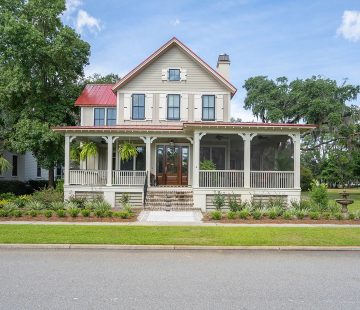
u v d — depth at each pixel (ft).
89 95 83.76
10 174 96.73
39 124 79.92
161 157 74.84
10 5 83.97
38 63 83.41
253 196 61.82
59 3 84.43
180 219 49.24
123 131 64.80
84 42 90.58
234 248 32.81
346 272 25.29
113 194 64.75
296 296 19.88
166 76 76.64
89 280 22.68
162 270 25.39
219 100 76.54
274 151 81.00
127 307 17.89
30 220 46.65
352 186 199.11
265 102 116.26
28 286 21.30
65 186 64.49
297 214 50.29
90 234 37.09
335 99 111.86
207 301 18.89
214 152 76.23
